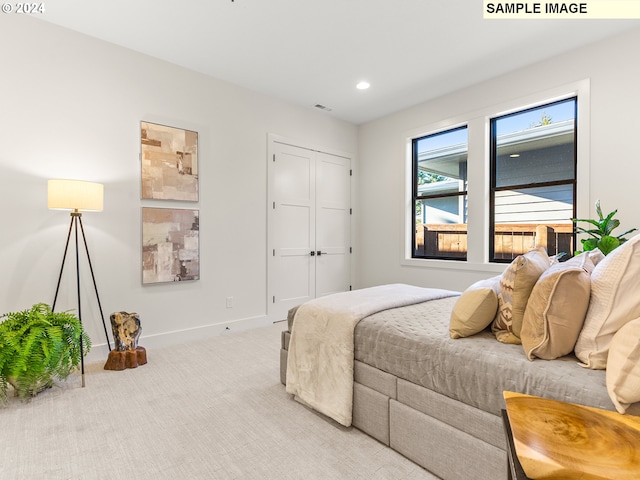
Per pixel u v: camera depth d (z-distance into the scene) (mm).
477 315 1541
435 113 4195
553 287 1281
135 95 3150
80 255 2871
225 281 3762
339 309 2057
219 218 3713
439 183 4320
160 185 3285
